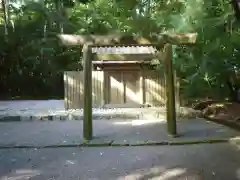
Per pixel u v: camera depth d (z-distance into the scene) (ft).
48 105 34.65
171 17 26.68
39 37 45.34
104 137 19.38
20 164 14.25
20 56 47.67
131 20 30.63
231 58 27.09
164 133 20.43
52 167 13.74
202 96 32.07
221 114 25.29
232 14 20.57
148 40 18.85
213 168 13.30
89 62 19.12
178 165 13.79
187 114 27.12
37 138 19.45
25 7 41.29
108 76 31.45
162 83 31.42
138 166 13.73
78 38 18.89
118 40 18.75
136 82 31.58
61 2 26.43
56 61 49.06
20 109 31.09
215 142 18.17
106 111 28.48
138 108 30.48
